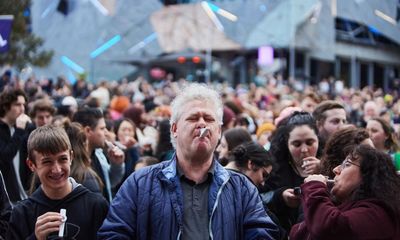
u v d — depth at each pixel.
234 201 3.64
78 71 43.47
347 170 3.79
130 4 43.44
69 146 4.14
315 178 3.82
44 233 3.74
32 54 27.67
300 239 3.89
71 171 5.08
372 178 3.69
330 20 40.06
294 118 5.47
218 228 3.51
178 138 3.63
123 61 43.22
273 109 12.04
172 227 3.50
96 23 43.62
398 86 38.72
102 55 43.44
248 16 40.31
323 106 6.27
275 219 4.79
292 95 18.67
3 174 6.25
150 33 43.00
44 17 43.56
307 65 41.56
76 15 44.03
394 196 3.62
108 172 6.20
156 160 6.68
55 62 43.50
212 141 3.61
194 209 3.56
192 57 40.47
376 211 3.58
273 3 39.41
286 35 38.75
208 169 3.66
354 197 3.71
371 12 38.88
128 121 8.30
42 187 4.14
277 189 5.21
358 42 43.38
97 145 6.15
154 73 42.66
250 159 5.05
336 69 43.28
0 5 24.30
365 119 11.13
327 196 3.70
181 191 3.57
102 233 3.56
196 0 42.22
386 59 44.91
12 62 25.58
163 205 3.53
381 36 44.22
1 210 4.92
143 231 3.53
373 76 45.34
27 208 4.09
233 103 10.52
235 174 3.78
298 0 38.75
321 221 3.55
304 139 5.33
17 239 4.02
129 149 7.41
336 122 6.17
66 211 4.07
